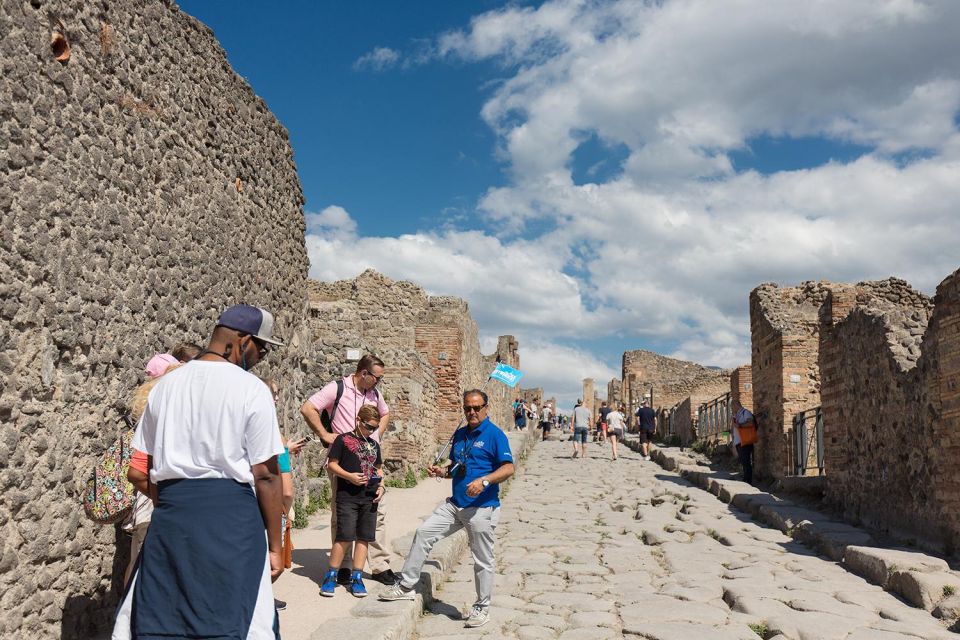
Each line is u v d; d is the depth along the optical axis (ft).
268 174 30.91
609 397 194.08
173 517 10.61
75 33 17.66
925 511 28.37
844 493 37.14
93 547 17.88
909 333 32.37
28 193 15.76
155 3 21.68
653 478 60.64
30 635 15.46
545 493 51.08
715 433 76.43
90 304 18.02
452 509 20.54
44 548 15.98
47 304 16.31
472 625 20.35
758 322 60.18
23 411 15.49
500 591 24.54
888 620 21.01
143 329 20.56
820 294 61.82
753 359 61.87
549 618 21.45
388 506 38.88
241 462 10.96
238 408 10.94
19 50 15.61
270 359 31.01
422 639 19.45
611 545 32.91
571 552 31.22
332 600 20.43
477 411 21.13
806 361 52.37
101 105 18.76
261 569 10.82
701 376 132.05
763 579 25.68
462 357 81.56
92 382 18.03
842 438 37.86
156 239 21.44
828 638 19.40
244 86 28.53
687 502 45.27
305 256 35.91
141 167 20.70
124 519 16.48
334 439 21.35
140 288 20.45
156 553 10.55
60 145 16.96
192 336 23.68
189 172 23.73
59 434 16.66
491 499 20.61
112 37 19.31
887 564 24.54
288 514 18.79
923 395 28.68
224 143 26.53
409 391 49.90
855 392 36.22
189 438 10.85
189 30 23.90
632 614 22.02
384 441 48.32
